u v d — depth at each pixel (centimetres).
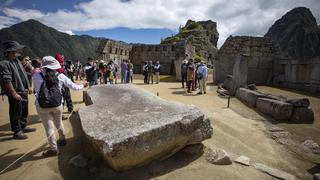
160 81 2330
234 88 1459
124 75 1948
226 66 2173
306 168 568
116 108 568
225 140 652
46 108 472
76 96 1239
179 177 436
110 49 2873
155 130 425
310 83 1741
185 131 466
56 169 453
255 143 691
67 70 1073
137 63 3338
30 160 480
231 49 2336
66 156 498
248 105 1181
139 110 539
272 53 2300
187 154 507
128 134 404
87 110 566
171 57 3083
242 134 753
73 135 605
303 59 1828
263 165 532
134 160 424
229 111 1031
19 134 584
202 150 530
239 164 518
